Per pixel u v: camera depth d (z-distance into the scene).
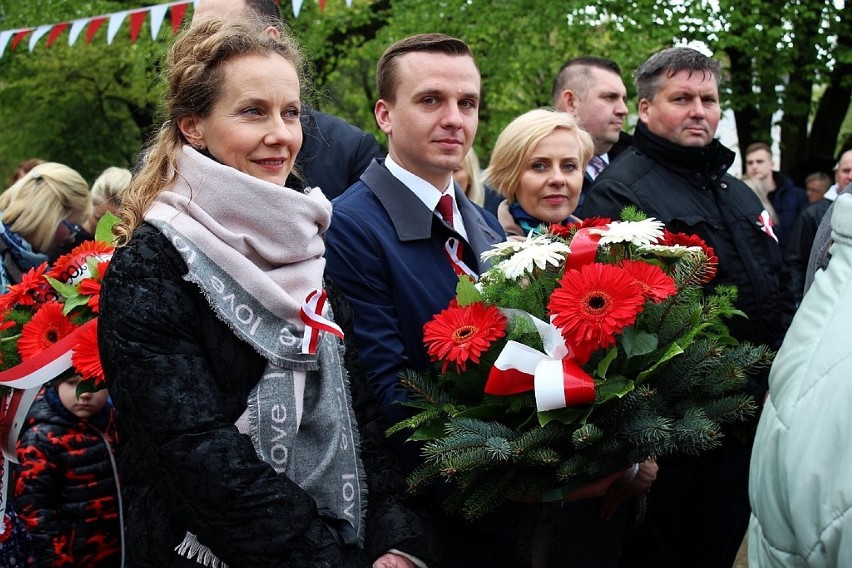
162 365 2.06
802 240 6.84
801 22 12.80
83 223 5.42
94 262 2.76
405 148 2.95
